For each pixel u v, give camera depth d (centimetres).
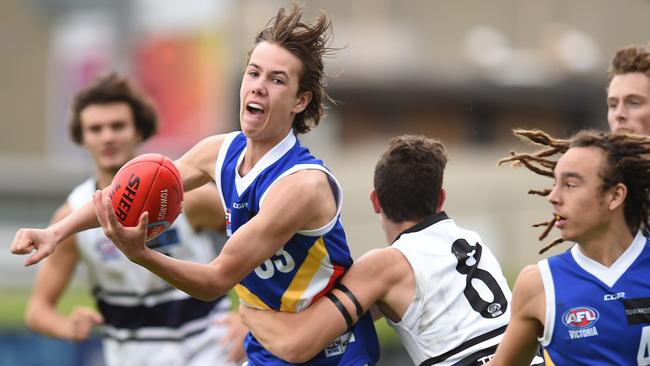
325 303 1656
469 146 9012
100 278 2298
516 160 1716
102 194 1432
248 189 1619
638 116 1892
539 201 4953
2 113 7525
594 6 9625
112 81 2272
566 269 1519
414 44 9519
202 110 5906
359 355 1728
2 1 7556
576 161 1497
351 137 8875
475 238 1755
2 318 3147
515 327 1553
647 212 1530
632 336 1489
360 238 4781
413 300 1678
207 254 2280
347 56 9056
